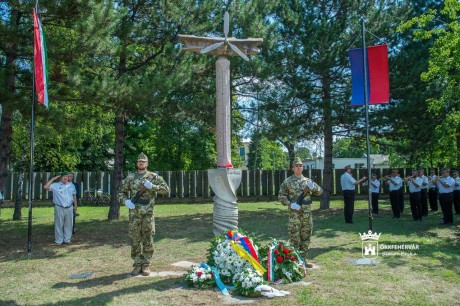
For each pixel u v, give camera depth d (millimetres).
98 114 12070
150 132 28969
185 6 12680
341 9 16219
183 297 5617
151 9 13055
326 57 14656
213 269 6289
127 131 29375
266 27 14102
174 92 14289
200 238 10508
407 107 15375
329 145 17234
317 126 16359
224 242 6480
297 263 6504
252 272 5938
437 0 18422
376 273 6789
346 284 6148
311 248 8969
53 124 10867
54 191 10023
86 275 6910
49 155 20641
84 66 11344
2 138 10695
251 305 5273
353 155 55875
